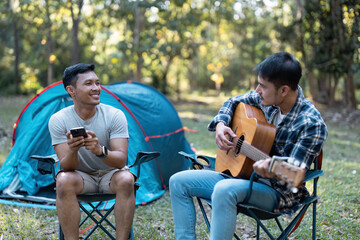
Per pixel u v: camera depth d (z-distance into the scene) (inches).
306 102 91.8
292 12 688.4
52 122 104.0
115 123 106.2
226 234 85.6
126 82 228.8
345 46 536.7
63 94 189.2
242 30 943.0
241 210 89.8
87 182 102.5
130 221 101.0
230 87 1098.7
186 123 410.9
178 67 901.8
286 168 78.0
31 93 780.6
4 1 582.2
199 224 141.3
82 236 129.5
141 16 627.8
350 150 282.5
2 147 264.1
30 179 176.9
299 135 88.7
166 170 195.6
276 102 89.8
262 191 88.9
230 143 98.0
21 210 153.3
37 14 563.2
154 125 197.8
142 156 106.9
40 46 715.4
